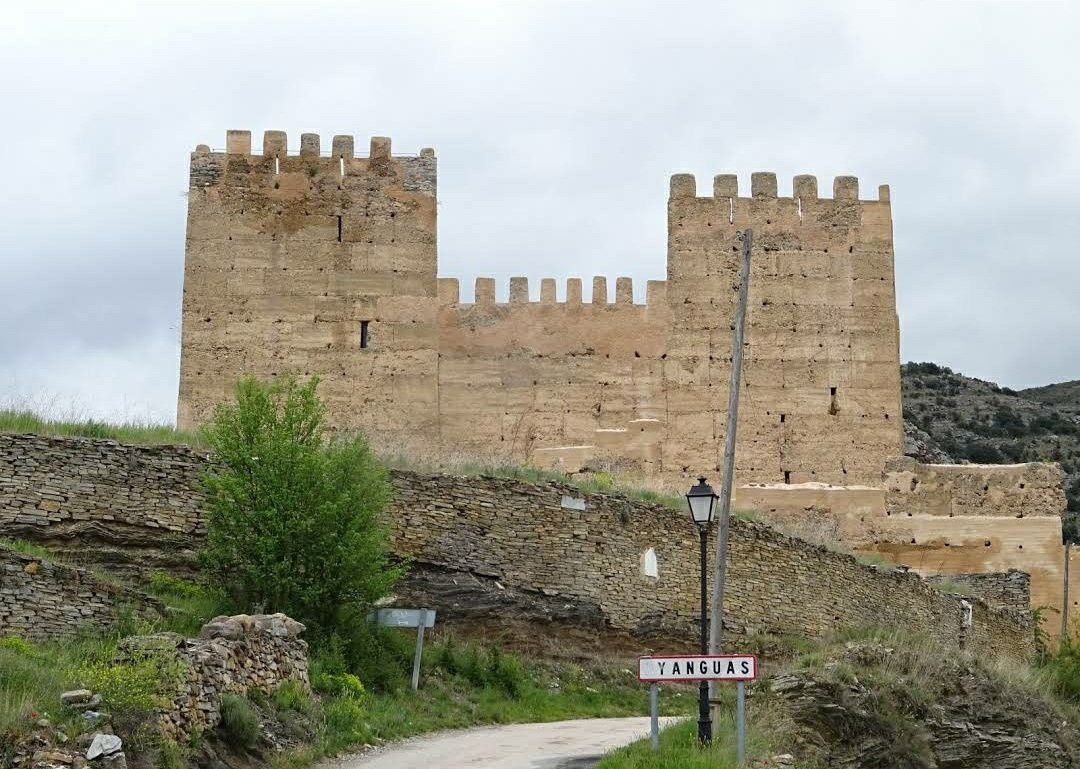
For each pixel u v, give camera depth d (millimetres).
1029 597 54656
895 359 65562
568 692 35500
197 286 63094
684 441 64125
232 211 63750
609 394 64250
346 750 26109
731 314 65312
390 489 34594
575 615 37750
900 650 39312
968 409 111875
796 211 66500
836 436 64625
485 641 35906
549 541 38031
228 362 62531
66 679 22250
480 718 31578
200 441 35906
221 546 31109
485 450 60781
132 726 21469
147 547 32469
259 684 25688
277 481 31281
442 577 36219
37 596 27859
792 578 42844
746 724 30125
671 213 66125
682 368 64688
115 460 32812
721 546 30688
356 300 63469
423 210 64562
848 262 66250
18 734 20281
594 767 25047
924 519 56969
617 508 39344
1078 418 109562
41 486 31984
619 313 65062
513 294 64938
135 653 23438
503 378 64062
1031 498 57938
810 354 65188
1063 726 40000
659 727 29906
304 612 30500
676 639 39469
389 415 62688
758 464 64062
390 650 32625
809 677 35250
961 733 37156
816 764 33156
